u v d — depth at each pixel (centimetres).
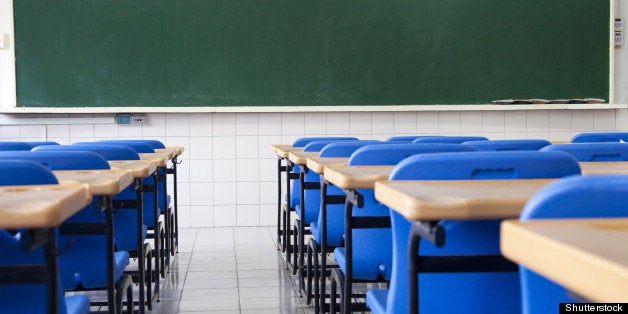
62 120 563
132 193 288
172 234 463
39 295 127
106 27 558
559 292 91
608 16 601
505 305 146
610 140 330
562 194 77
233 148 586
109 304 200
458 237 138
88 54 556
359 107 584
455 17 589
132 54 561
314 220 358
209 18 568
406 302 151
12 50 548
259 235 548
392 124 598
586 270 53
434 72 590
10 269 115
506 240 68
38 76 551
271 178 591
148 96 564
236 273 411
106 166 213
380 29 584
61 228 196
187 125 580
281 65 577
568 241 59
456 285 146
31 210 95
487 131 606
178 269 424
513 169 139
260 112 584
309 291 332
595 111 614
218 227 589
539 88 599
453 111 601
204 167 585
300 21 576
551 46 598
